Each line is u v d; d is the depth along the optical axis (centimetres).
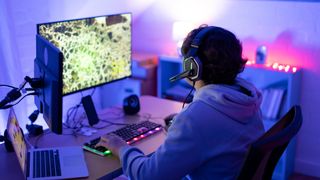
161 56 328
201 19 325
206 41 133
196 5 325
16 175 152
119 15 209
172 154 127
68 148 169
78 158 160
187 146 126
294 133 121
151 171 131
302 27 280
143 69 339
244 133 131
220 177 130
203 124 127
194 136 126
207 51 132
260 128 141
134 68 344
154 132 188
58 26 180
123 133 183
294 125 123
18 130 158
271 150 123
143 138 183
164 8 345
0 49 226
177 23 315
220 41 131
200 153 127
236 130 129
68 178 145
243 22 304
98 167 155
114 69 214
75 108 217
